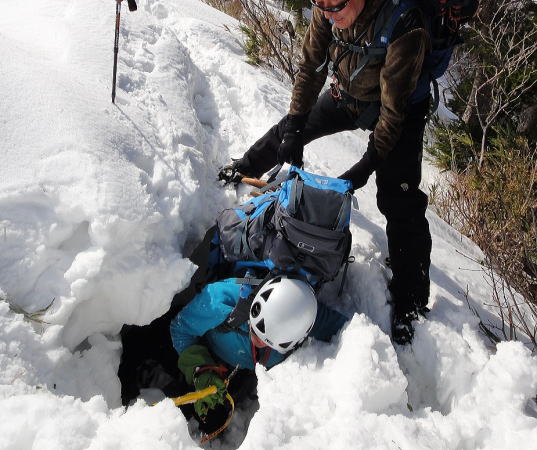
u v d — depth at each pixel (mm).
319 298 2607
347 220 2229
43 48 2816
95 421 1671
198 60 3961
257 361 2416
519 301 3049
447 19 2062
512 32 5188
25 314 1841
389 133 2100
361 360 2066
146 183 2293
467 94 5945
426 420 2006
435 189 4348
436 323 2469
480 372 2223
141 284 2107
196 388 2352
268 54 4891
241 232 2354
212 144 3127
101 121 2377
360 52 2055
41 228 1970
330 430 1833
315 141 3852
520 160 4328
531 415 2188
